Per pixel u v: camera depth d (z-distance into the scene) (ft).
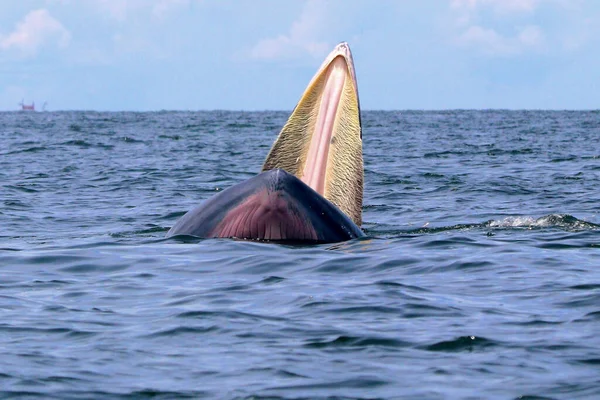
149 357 100.17
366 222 206.90
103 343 105.19
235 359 99.35
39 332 109.70
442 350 101.96
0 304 123.13
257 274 136.98
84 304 123.24
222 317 115.14
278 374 94.43
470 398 87.86
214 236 154.92
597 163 399.85
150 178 335.47
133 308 120.78
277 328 110.42
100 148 535.60
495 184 303.48
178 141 631.56
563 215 196.13
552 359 98.32
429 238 166.09
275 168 151.12
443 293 127.54
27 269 145.59
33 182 315.37
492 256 151.64
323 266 140.46
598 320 112.78
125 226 204.64
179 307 120.26
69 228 201.77
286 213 148.66
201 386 91.35
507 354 100.17
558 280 134.72
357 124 149.79
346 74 149.79
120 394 89.35
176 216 223.92
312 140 151.12
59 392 89.61
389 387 90.79
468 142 613.52
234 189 156.25
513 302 122.83
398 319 114.32
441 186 298.56
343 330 109.40
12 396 88.33
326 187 152.15
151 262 146.20
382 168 379.14
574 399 86.63
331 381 92.43
